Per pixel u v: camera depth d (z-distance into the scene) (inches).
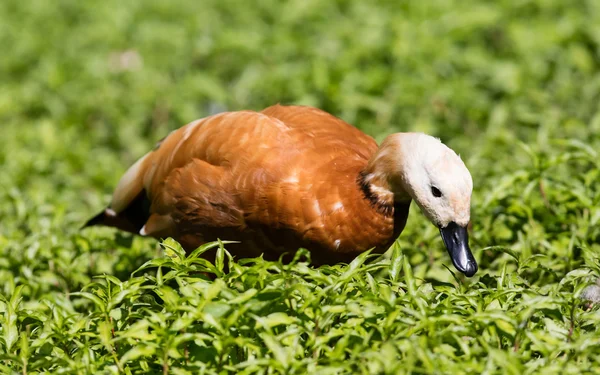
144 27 826.8
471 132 621.9
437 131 609.6
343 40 738.8
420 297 319.6
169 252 344.5
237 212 392.8
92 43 831.1
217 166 399.2
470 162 502.3
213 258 415.2
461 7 784.9
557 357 314.0
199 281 325.7
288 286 320.5
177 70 761.6
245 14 840.3
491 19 737.0
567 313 326.3
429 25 738.8
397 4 800.9
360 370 291.1
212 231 404.8
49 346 323.6
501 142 551.2
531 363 294.4
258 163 389.1
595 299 361.1
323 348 305.0
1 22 907.4
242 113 410.0
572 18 735.1
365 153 405.4
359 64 700.7
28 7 942.4
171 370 300.5
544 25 730.2
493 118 597.6
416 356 288.8
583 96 638.5
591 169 467.5
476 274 406.9
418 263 422.9
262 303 307.3
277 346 289.3
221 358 299.6
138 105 713.0
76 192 603.2
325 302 317.1
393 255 331.3
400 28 710.5
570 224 422.0
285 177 384.2
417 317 299.6
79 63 787.4
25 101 737.6
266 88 679.1
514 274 341.1
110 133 700.7
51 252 433.7
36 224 490.0
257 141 394.0
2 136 685.3
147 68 759.1
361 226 382.9
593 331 318.7
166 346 296.8
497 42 751.1
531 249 412.2
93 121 721.6
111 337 320.8
